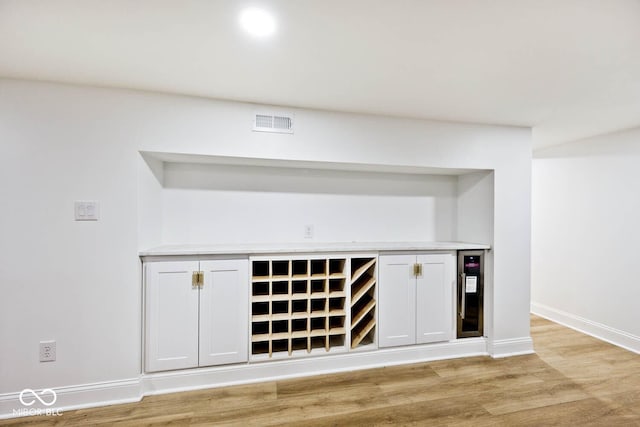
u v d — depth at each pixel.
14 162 1.93
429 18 1.32
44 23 1.36
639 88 2.02
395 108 2.39
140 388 2.12
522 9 1.25
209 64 1.74
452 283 2.77
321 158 2.43
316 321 2.70
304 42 1.51
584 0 1.19
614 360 2.71
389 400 2.12
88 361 2.04
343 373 2.48
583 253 3.35
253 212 2.76
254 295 2.42
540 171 3.89
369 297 2.72
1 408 1.93
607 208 3.12
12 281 1.94
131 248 2.09
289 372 2.42
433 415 1.96
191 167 2.63
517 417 1.94
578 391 2.23
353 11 1.27
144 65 1.75
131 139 2.09
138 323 2.11
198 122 2.20
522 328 2.85
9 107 1.93
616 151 3.04
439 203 3.21
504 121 2.70
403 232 3.12
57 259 1.99
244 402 2.09
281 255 2.39
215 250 2.25
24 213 1.95
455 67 1.76
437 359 2.73
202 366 2.26
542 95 2.14
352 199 2.99
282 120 2.35
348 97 2.19
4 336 1.93
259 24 1.37
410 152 2.61
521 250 2.84
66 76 1.89
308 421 1.90
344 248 2.51
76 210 2.01
